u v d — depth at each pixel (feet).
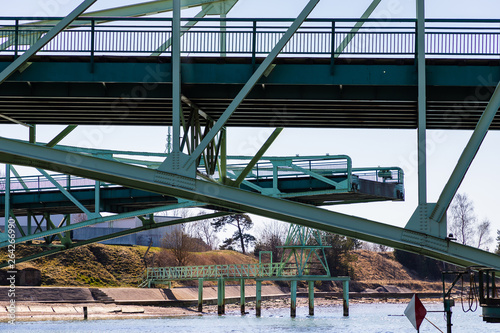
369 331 139.54
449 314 62.28
